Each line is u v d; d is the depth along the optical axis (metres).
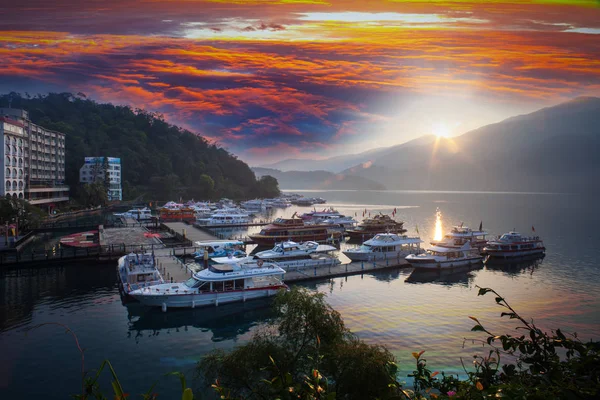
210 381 25.88
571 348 9.87
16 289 56.88
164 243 90.25
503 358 35.16
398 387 12.31
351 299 52.97
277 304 28.50
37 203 141.50
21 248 86.44
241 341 40.69
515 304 50.50
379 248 78.38
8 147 122.88
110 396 30.38
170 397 30.27
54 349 38.03
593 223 138.38
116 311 48.38
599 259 78.88
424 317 45.81
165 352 37.97
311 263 70.50
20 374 33.34
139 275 54.28
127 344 39.56
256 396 21.36
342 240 109.94
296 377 23.25
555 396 8.41
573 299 52.50
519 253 80.25
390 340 39.31
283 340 26.95
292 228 100.25
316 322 26.50
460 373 32.81
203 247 84.31
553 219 152.88
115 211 181.25
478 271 69.62
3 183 119.88
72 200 178.38
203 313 48.44
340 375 21.62
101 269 69.12
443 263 69.94
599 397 8.53
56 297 53.31
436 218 159.25
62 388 31.39
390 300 52.53
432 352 36.66
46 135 164.62
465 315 46.50
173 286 51.12
